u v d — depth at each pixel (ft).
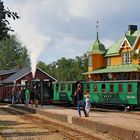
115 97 147.95
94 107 161.89
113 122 80.43
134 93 140.26
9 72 305.32
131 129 63.93
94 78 237.66
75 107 161.38
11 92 218.18
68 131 78.28
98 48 241.96
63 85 176.35
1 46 438.81
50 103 185.68
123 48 219.41
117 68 220.43
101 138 66.28
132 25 236.22
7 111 146.41
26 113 133.69
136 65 205.87
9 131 77.10
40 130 79.87
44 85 183.93
